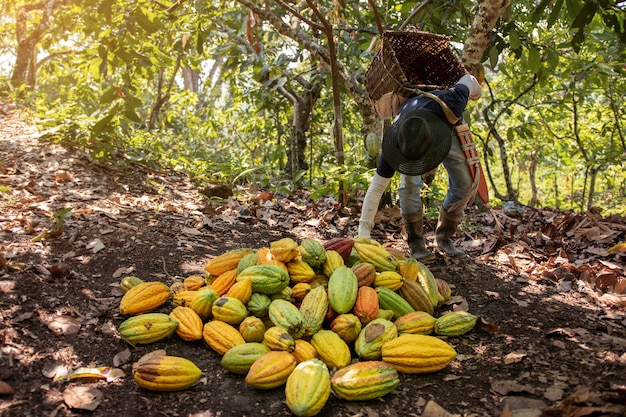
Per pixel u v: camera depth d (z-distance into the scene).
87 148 7.14
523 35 5.95
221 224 5.23
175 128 13.54
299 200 6.72
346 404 2.47
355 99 6.25
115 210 5.06
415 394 2.56
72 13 6.75
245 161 10.38
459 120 4.02
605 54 7.07
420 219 4.37
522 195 17.55
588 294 3.84
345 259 3.58
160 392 2.52
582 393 2.45
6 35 15.30
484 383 2.65
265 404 2.47
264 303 3.00
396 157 3.61
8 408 2.29
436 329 3.05
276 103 10.10
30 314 2.98
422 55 3.89
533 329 3.23
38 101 10.31
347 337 2.85
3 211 4.56
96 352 2.81
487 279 4.11
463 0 6.25
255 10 5.72
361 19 6.96
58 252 3.89
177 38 7.83
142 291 3.16
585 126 10.57
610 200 14.16
